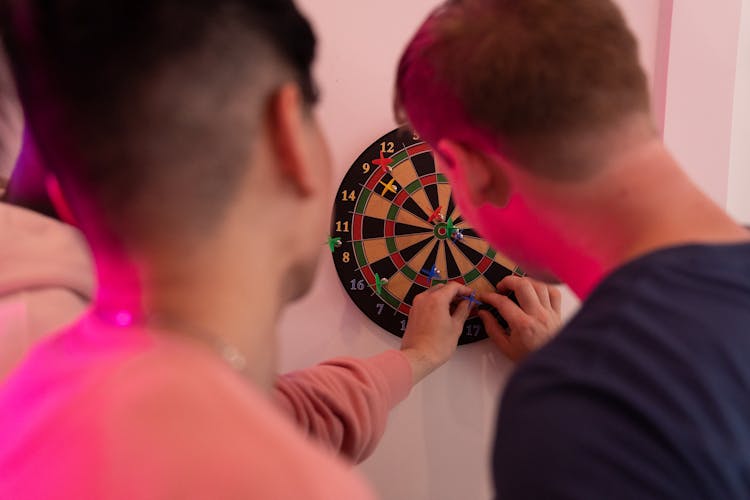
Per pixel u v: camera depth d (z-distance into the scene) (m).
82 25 0.43
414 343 1.23
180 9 0.44
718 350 0.55
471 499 1.42
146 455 0.37
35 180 0.77
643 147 0.68
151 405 0.39
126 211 0.46
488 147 0.72
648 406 0.53
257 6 0.47
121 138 0.44
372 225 1.30
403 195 1.30
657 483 0.51
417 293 1.32
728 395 0.53
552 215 0.72
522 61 0.65
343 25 1.30
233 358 0.47
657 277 0.60
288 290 0.57
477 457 1.40
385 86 1.32
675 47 1.33
